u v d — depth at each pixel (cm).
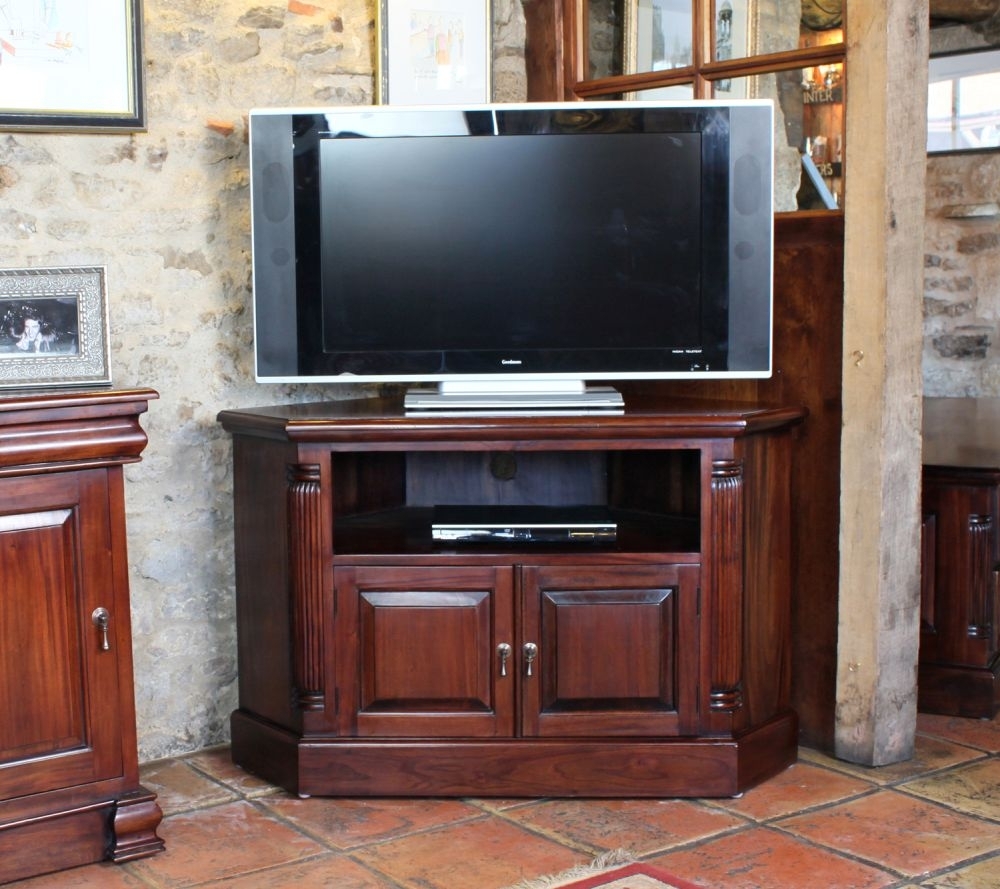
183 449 305
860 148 281
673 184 289
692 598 276
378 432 270
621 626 277
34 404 233
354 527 307
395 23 325
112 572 248
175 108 297
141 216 294
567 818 269
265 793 285
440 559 276
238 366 312
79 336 262
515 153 288
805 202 297
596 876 240
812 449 301
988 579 329
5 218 277
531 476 334
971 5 532
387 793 279
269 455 285
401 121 287
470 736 280
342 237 290
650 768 278
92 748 248
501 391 295
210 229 305
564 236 291
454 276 292
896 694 297
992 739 316
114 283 292
